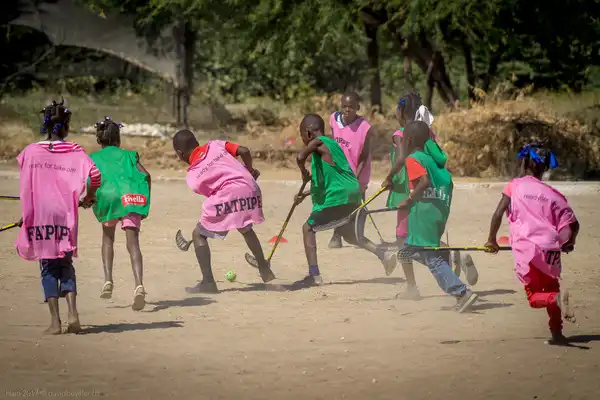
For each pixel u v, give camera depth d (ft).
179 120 171.32
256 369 38.78
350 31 152.35
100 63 192.65
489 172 128.36
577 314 49.34
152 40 169.89
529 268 42.63
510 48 169.58
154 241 74.59
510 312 49.88
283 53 156.35
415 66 212.43
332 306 51.67
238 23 156.04
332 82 228.22
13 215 89.51
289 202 100.22
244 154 56.44
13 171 123.13
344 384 36.58
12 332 45.39
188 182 56.18
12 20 169.68
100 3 167.12
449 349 41.88
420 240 50.24
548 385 36.40
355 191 58.29
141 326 46.78
